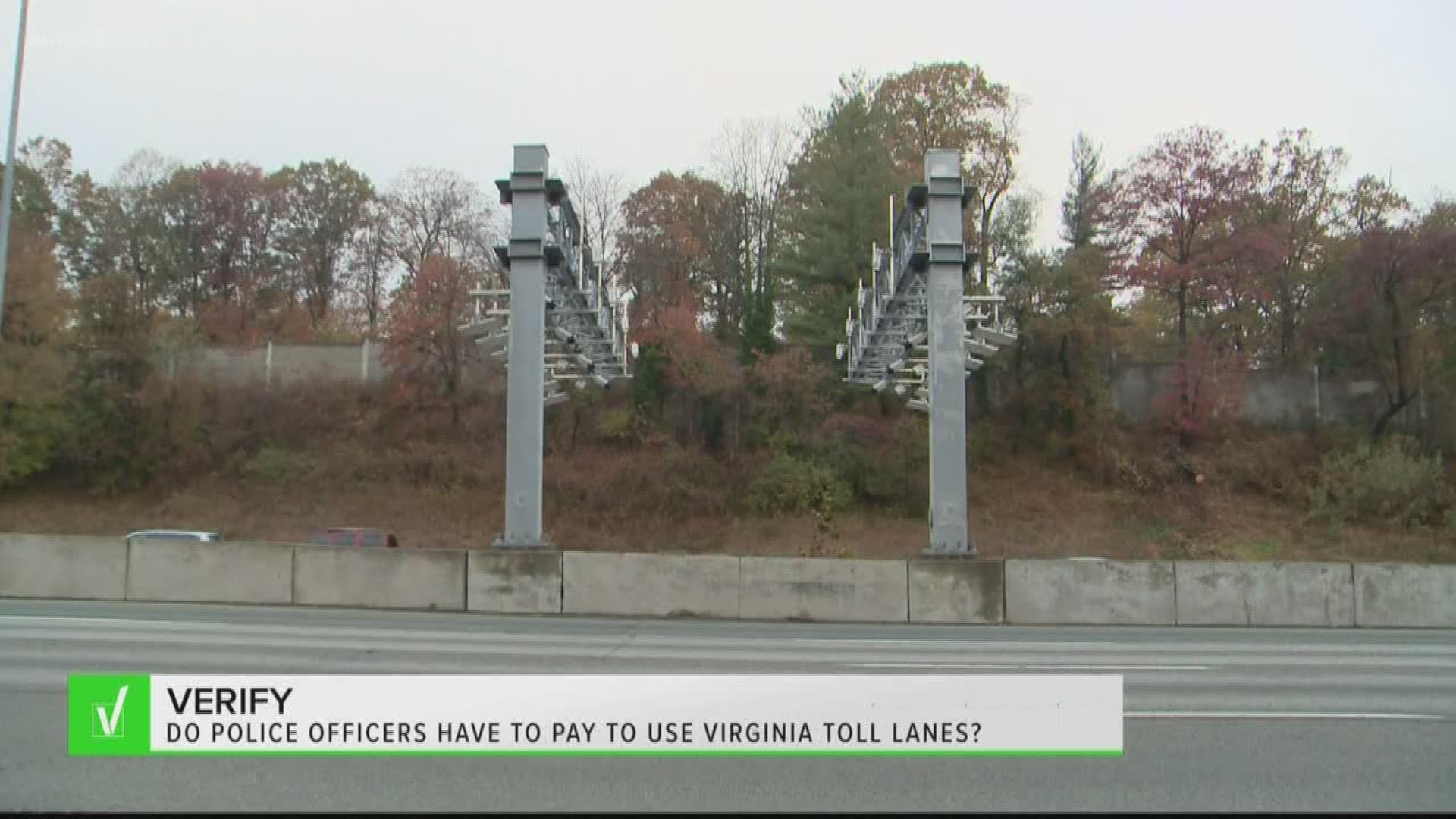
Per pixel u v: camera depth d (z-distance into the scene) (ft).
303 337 179.01
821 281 144.36
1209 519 133.08
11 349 132.26
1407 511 130.41
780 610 65.87
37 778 22.61
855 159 144.05
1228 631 61.41
